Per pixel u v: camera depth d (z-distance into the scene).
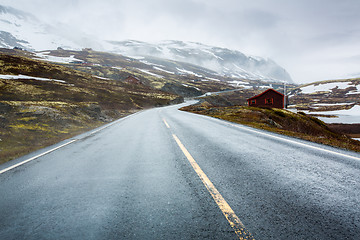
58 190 2.98
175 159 4.41
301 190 2.77
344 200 2.49
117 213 2.27
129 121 15.45
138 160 4.45
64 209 2.40
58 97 33.44
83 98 37.00
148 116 20.34
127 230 1.95
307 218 2.08
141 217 2.17
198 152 5.02
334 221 2.03
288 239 1.75
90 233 1.93
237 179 3.18
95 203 2.53
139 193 2.76
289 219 2.06
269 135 7.79
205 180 3.14
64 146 6.64
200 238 1.78
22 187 3.15
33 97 30.31
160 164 4.07
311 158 4.45
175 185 2.98
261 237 1.77
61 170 3.97
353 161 4.21
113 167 4.02
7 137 8.84
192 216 2.14
